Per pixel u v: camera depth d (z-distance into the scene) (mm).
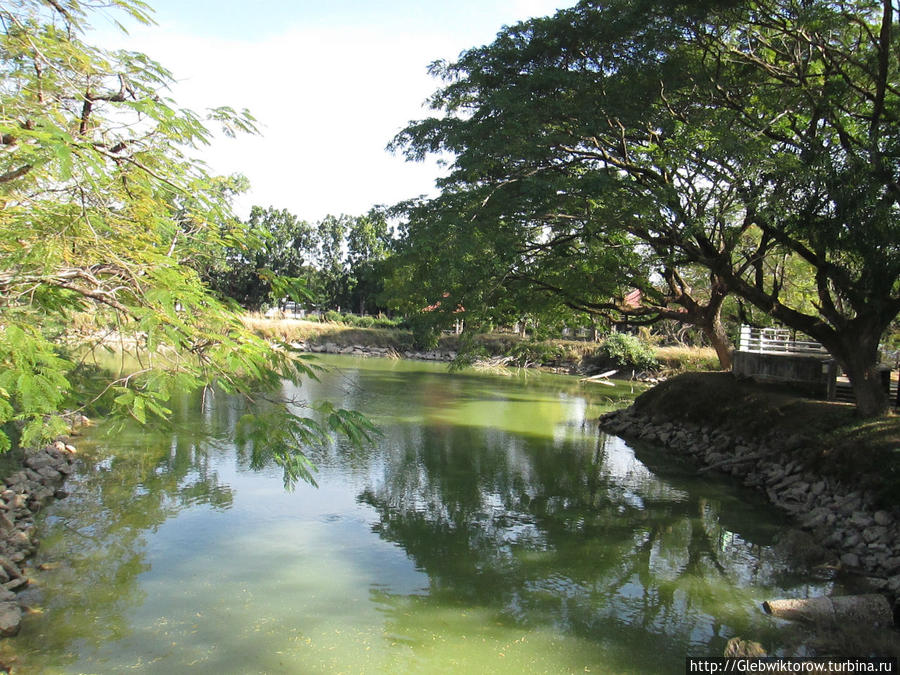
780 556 9602
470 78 14633
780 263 19516
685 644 6887
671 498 12758
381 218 16391
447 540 9773
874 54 11758
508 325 20984
